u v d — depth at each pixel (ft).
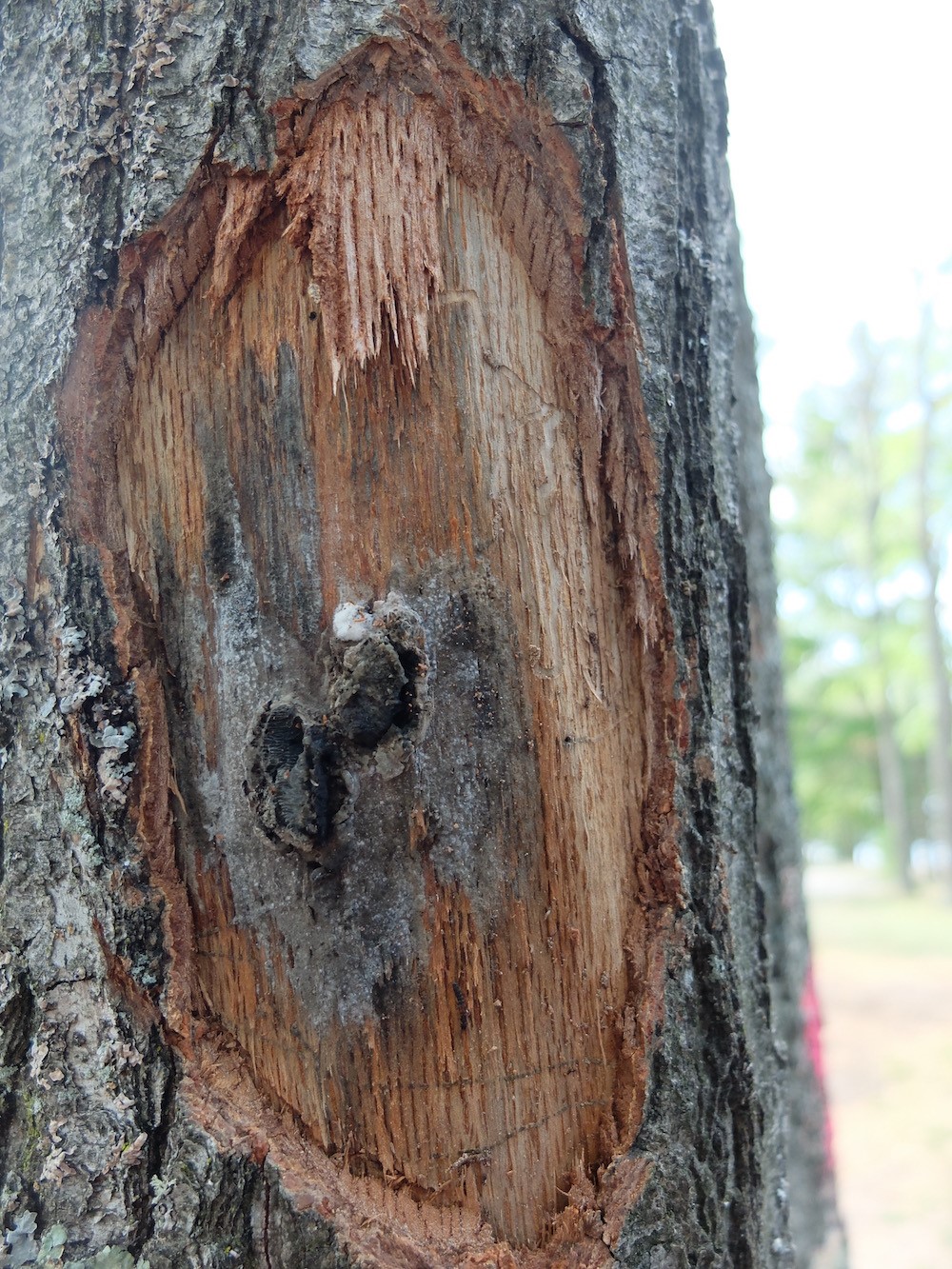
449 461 0.88
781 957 1.43
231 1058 0.89
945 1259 2.64
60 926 0.88
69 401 0.90
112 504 0.91
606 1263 0.87
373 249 0.87
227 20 0.87
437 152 0.89
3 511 0.91
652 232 0.94
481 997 0.88
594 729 0.92
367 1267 0.84
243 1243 0.84
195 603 0.90
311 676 0.88
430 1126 0.88
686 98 1.02
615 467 0.93
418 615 0.87
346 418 0.88
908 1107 3.61
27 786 0.89
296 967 0.88
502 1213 0.88
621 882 0.93
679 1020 0.92
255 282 0.89
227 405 0.89
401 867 0.87
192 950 0.89
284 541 0.88
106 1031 0.87
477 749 0.88
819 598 11.44
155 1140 0.86
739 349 1.41
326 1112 0.88
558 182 0.90
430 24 0.86
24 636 0.90
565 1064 0.90
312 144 0.87
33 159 0.92
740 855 1.01
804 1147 1.58
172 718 0.90
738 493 1.08
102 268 0.88
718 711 0.98
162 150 0.87
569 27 0.90
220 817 0.89
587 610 0.92
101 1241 0.85
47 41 0.91
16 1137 0.88
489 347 0.90
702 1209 0.92
